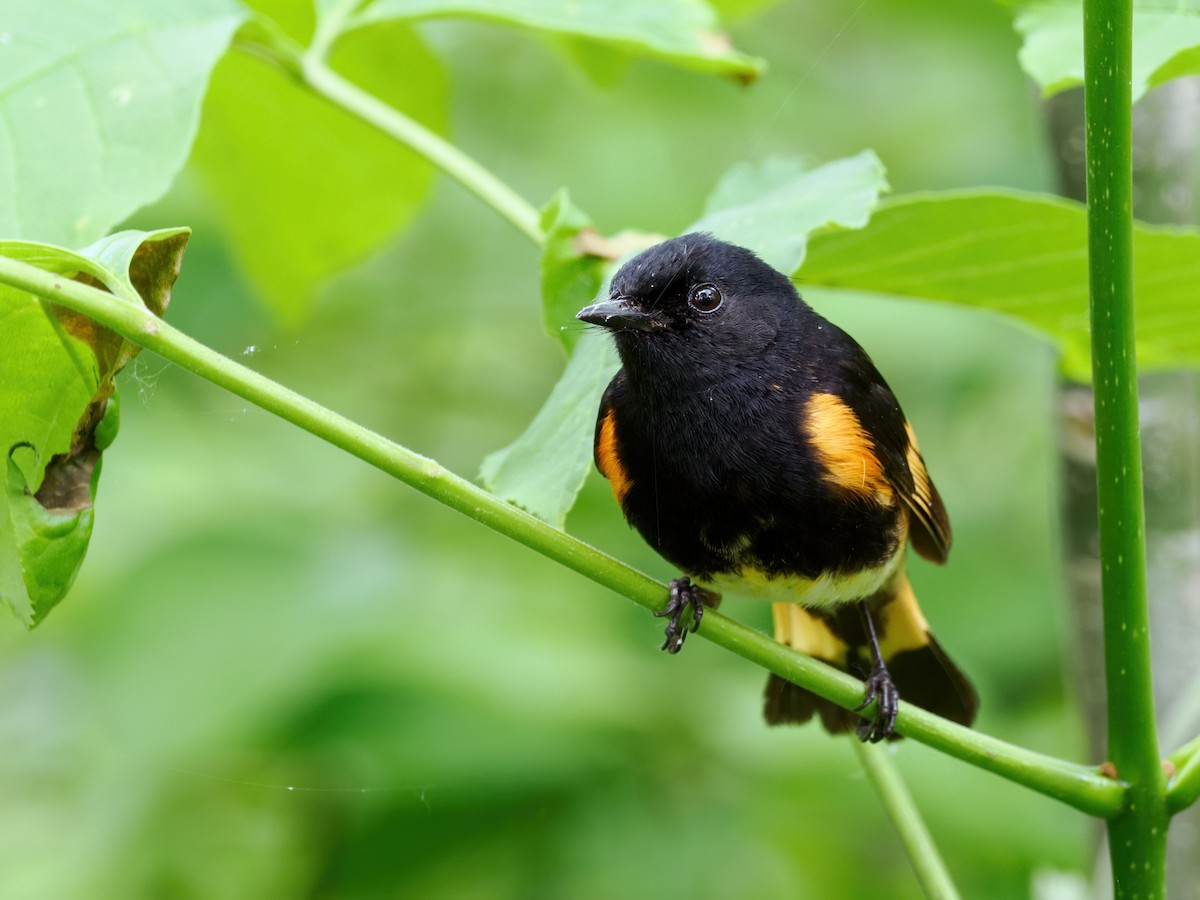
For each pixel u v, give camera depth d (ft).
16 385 16.90
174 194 40.52
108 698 33.37
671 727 35.47
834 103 51.85
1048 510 46.06
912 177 49.98
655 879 33.83
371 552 36.60
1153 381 26.55
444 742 32.78
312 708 32.86
